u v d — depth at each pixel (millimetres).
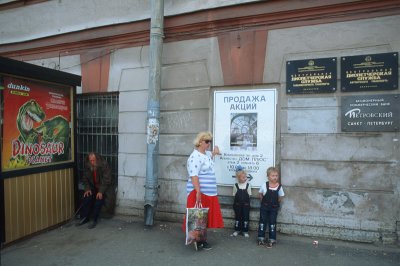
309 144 4844
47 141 5305
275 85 5090
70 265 4059
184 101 5652
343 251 4332
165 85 5789
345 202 4648
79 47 6656
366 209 4551
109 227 5469
